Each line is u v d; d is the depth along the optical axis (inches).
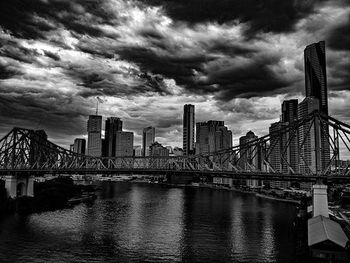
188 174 6830.7
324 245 3631.9
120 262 3587.6
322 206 5137.8
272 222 5974.4
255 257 3804.1
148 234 4852.4
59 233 4808.1
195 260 3683.6
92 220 5861.2
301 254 3732.8
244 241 4505.4
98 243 4306.1
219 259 3727.9
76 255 3794.3
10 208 6589.6
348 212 6840.6
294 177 5570.9
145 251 3993.6
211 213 7032.5
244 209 7869.1
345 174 5541.3
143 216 6437.0
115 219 6018.7
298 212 6786.4
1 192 7204.7
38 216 6141.7
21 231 4886.8
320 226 4183.1
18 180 7652.6
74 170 7854.3
